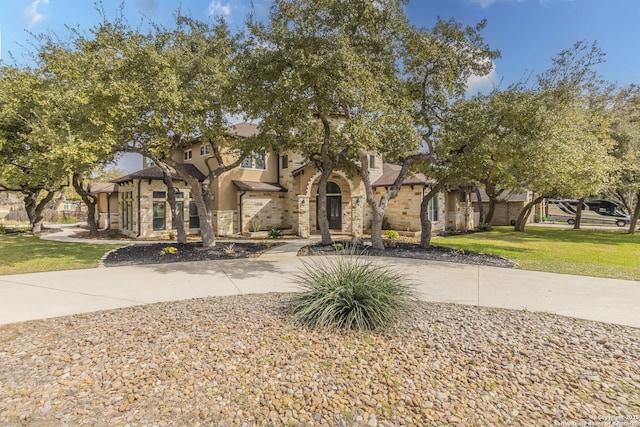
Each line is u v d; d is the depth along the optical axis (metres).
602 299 6.74
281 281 8.52
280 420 3.03
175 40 11.62
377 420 3.03
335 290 5.15
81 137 9.88
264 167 21.06
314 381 3.59
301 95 10.12
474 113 11.80
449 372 3.79
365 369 3.83
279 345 4.37
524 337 4.73
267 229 21.92
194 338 4.60
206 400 3.28
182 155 24.06
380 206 13.64
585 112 17.06
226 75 10.84
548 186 14.74
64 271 9.73
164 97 9.33
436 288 7.66
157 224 19.62
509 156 11.70
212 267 10.37
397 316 5.06
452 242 16.62
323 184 14.48
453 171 12.85
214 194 20.47
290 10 9.66
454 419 3.04
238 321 5.23
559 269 9.76
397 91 11.78
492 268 9.98
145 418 3.03
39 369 3.85
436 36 11.48
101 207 27.02
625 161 17.73
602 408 3.21
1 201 45.75
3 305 6.43
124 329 4.98
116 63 9.55
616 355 4.21
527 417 3.08
